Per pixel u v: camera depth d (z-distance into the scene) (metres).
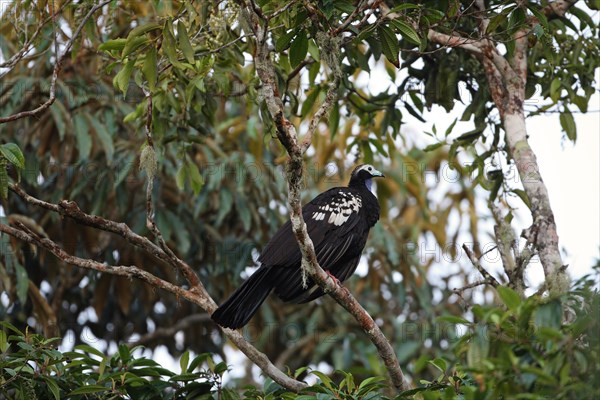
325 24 9.59
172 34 9.16
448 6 10.74
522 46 11.38
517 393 7.11
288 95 11.88
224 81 11.28
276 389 9.95
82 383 9.70
